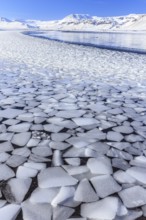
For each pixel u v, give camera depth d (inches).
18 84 245.0
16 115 161.5
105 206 84.1
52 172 101.6
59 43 911.0
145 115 170.7
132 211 82.2
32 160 109.9
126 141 131.2
